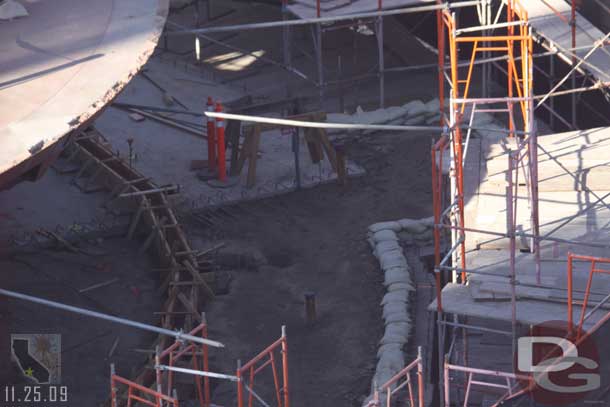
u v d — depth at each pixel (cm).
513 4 10606
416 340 10200
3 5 10744
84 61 9694
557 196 9181
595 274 8031
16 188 13038
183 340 7494
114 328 10688
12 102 8906
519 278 8075
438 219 7756
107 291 11312
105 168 13088
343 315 10950
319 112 13262
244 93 15712
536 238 7744
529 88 9669
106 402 9281
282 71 16375
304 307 11175
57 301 11025
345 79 15250
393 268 11344
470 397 8725
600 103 12925
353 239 12306
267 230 12594
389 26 16762
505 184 9369
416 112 14650
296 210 12975
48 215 12544
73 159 13562
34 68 9575
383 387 7238
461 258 8375
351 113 14962
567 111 13662
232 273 11781
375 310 10981
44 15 10781
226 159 14075
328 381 9962
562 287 7900
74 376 9912
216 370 10131
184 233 12188
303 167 13850
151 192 12588
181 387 9644
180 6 19062
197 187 13362
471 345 9206
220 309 11131
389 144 14288
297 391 9831
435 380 9644
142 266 11806
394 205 12925
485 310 7788
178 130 14738
